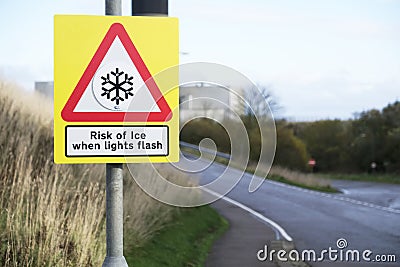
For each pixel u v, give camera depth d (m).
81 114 3.65
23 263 6.33
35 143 9.88
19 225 6.97
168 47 3.72
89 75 3.65
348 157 57.59
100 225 8.12
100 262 6.88
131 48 3.69
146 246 9.70
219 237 14.21
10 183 8.17
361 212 21.16
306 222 18.05
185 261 10.23
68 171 9.11
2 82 12.19
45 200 7.20
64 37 3.63
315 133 59.47
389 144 54.81
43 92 13.59
